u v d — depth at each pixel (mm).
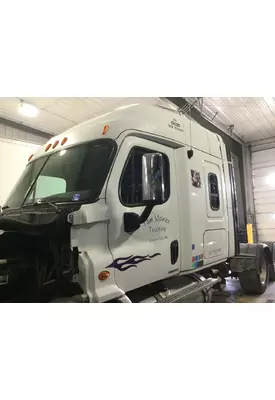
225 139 10336
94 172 2340
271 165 11172
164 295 2764
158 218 2670
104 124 2545
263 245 5367
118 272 2193
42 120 7203
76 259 1992
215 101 7441
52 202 2383
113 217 2230
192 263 2992
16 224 2125
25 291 2258
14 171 6441
